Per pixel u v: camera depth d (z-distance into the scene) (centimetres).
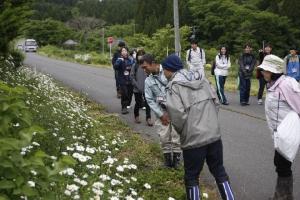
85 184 533
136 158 809
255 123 1248
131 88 1331
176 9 1908
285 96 601
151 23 6669
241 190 716
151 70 760
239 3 5753
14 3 1473
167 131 769
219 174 592
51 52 6569
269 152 937
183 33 4188
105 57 4928
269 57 619
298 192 705
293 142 593
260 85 1577
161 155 855
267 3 5641
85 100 1573
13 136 353
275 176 784
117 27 8675
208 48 5475
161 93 746
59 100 1152
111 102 1594
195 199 580
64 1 12256
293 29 4922
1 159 326
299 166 836
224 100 1580
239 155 912
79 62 4700
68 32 9175
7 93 398
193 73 590
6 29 1460
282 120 605
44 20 9669
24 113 378
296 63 1489
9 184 326
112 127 1107
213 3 5672
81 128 925
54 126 825
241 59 1572
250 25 4934
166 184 704
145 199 628
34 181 353
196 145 566
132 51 1556
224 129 1165
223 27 5503
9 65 1539
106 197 536
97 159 699
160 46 4153
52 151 694
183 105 568
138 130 1111
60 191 482
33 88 1270
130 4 10744
